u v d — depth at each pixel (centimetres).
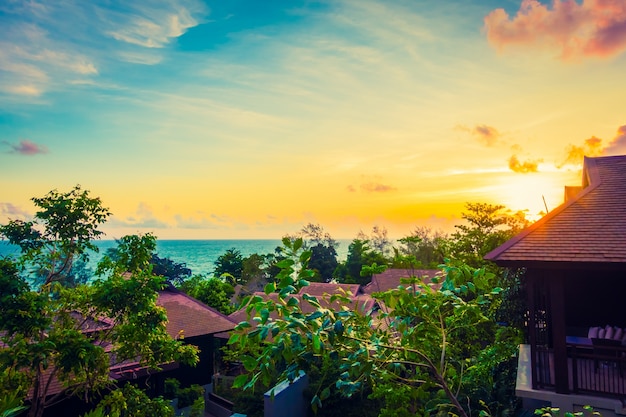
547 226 1150
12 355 1076
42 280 1331
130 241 1356
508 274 1714
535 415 1202
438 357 650
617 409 913
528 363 1185
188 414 2089
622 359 941
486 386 1383
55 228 1295
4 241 1254
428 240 5612
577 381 971
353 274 6969
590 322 1473
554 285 1008
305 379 1836
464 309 556
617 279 1457
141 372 1938
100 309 1298
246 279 7094
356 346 493
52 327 1310
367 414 1705
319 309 434
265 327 413
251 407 1862
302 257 454
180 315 2420
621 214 1140
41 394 1391
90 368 1261
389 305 556
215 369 2770
